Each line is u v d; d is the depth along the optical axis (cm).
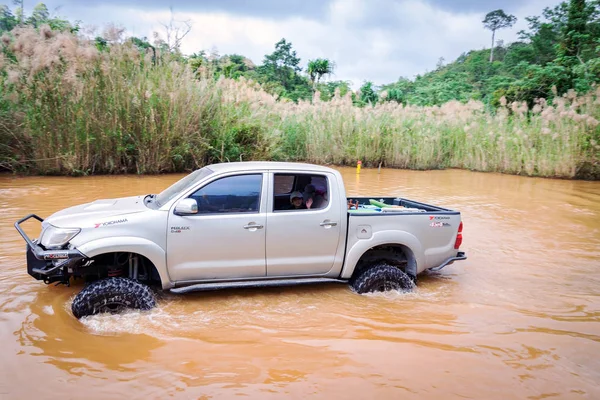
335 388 377
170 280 522
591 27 3216
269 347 444
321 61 4994
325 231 563
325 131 2227
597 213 1177
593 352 454
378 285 584
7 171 1490
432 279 669
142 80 1581
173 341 447
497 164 2156
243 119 1842
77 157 1453
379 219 587
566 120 2012
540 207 1246
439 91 4584
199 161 1692
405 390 378
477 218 1088
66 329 455
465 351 449
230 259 534
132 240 496
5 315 479
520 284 655
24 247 711
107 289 479
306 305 552
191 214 521
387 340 469
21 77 1427
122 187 1266
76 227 492
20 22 1708
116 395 354
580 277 689
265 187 548
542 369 419
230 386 374
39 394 351
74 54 1438
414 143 2286
